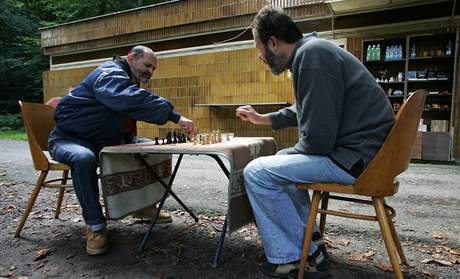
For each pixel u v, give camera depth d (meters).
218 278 1.72
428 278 1.72
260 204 1.66
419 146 5.93
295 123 2.07
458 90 5.94
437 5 6.02
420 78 6.25
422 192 3.66
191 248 2.08
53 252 2.03
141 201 2.26
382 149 1.44
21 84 16.78
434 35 6.14
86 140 2.25
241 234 2.30
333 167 1.54
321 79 1.47
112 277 1.74
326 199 1.93
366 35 6.69
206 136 2.14
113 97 2.01
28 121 2.22
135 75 2.32
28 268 1.83
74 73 11.34
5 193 3.48
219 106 8.20
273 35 1.65
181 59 8.91
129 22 9.89
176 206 2.97
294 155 1.62
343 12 6.72
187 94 8.87
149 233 2.06
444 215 2.79
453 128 6.01
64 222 2.57
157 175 2.31
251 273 1.77
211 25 8.48
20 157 6.28
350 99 1.54
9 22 16.17
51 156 2.29
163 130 5.36
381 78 6.65
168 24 9.13
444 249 2.07
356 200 1.84
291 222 1.66
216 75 8.37
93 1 16.12
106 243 2.01
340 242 2.18
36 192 2.25
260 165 1.64
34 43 16.03
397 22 6.39
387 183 1.48
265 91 7.66
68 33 11.27
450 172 4.91
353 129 1.54
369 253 2.01
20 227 2.25
